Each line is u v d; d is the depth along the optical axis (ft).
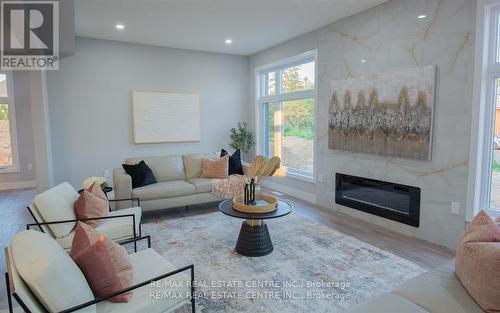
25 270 4.33
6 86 20.59
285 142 19.33
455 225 10.39
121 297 5.24
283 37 16.99
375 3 12.29
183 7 12.40
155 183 14.80
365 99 13.07
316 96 15.97
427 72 10.74
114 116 17.65
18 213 14.94
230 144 21.47
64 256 4.90
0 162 21.04
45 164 14.85
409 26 11.37
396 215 12.27
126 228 9.07
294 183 18.24
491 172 9.73
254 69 21.06
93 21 13.96
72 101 16.58
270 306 7.30
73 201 9.21
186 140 19.75
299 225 12.93
